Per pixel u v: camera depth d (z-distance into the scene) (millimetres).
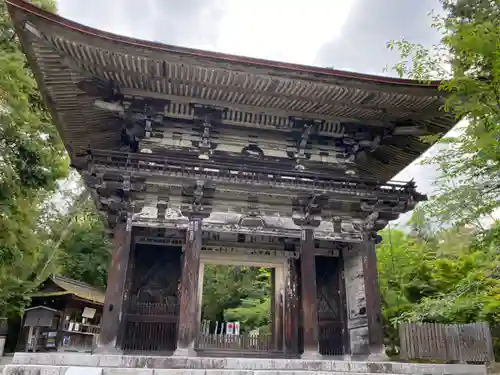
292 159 15156
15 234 21406
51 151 24781
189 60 11891
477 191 12672
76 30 10930
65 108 14320
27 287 25859
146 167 12594
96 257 44062
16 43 23109
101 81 13047
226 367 10375
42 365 9617
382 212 14266
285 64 12273
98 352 11477
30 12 10430
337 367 10875
